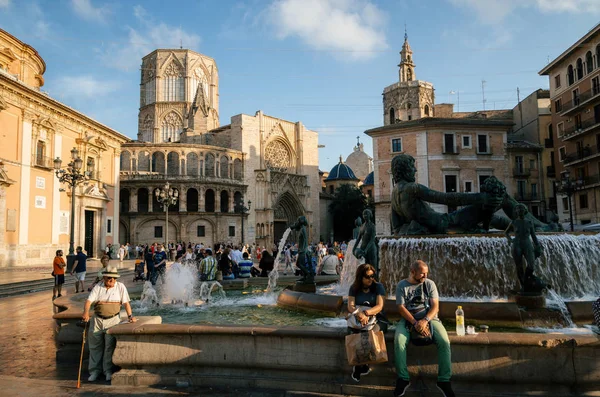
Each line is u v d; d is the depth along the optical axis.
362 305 5.95
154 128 89.88
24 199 35.53
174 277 15.38
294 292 12.34
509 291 9.66
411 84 77.56
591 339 5.71
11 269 30.91
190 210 70.62
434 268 11.30
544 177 57.03
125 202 64.44
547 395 5.77
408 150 55.66
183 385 6.80
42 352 9.16
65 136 41.19
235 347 6.80
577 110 48.78
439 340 5.62
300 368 6.50
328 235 91.56
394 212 13.12
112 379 7.02
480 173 55.28
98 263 39.44
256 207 74.50
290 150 84.69
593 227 23.44
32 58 44.44
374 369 6.20
